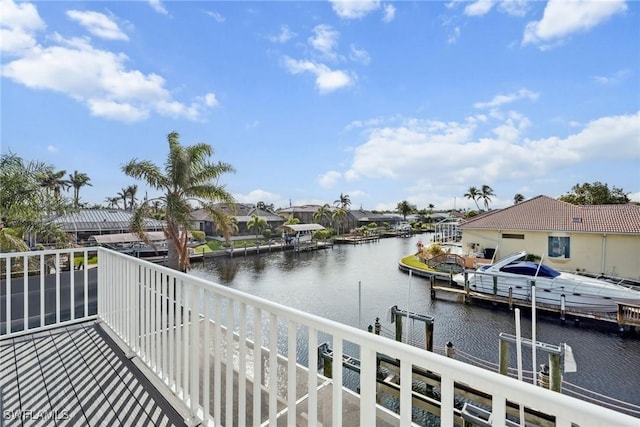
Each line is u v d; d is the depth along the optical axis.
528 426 4.48
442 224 31.81
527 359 7.66
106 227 23.83
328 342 7.36
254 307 1.67
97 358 2.88
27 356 2.91
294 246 30.61
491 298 11.58
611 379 6.86
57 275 3.57
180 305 2.24
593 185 28.88
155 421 2.07
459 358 7.73
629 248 13.91
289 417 1.45
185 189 9.95
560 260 15.30
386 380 5.75
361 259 25.27
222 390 2.47
